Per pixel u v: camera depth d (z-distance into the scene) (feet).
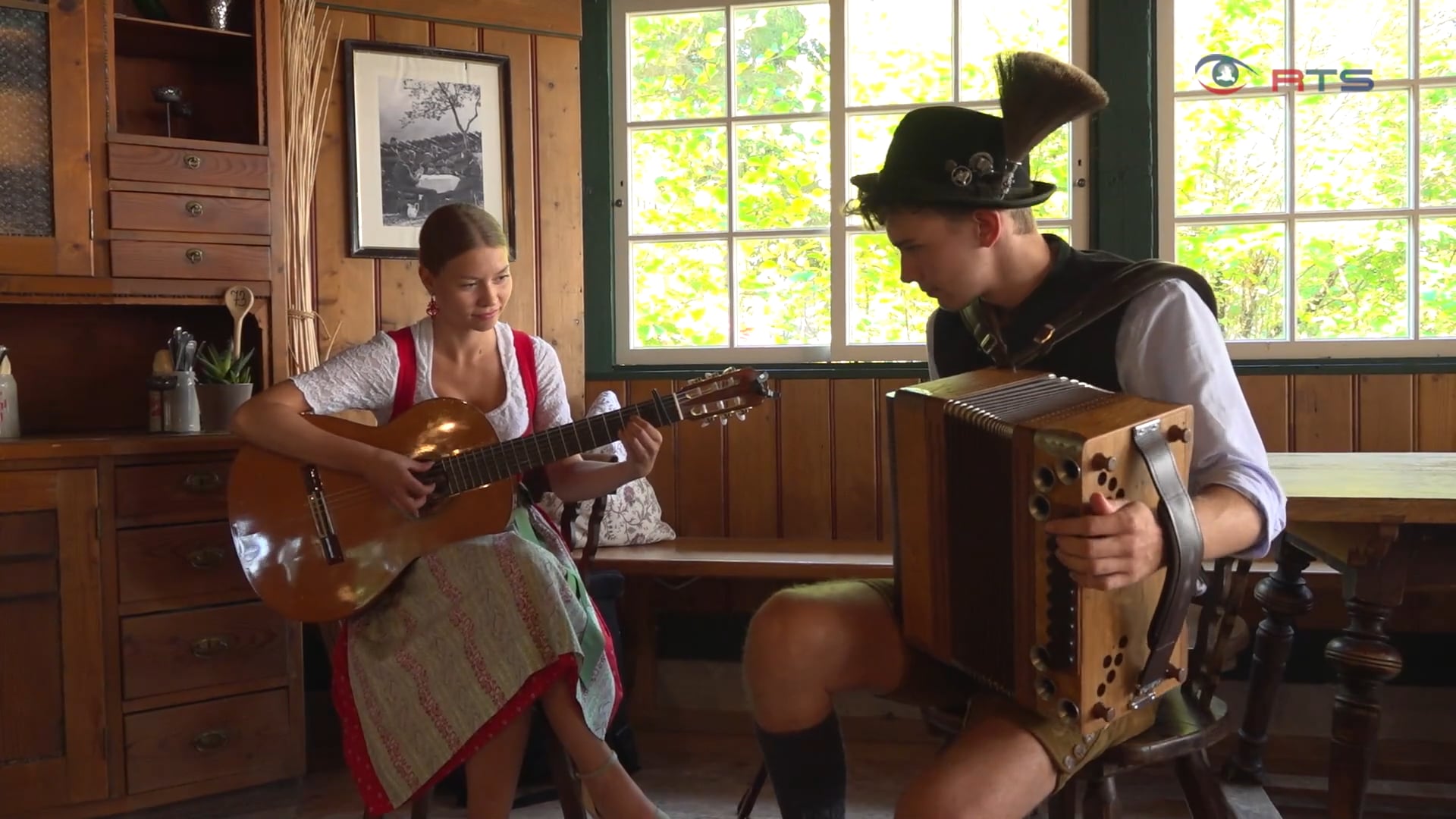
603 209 10.48
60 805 7.52
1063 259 4.87
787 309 10.33
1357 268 9.34
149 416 9.04
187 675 7.91
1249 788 7.79
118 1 9.15
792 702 4.60
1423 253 9.22
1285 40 9.37
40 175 7.88
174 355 8.55
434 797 8.27
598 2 10.44
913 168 4.64
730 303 10.40
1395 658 5.86
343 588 6.48
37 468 7.45
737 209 10.38
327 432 6.66
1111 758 4.43
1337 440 9.08
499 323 7.47
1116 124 9.49
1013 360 4.76
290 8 9.25
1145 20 9.41
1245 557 4.66
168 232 8.25
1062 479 3.81
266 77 8.64
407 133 9.86
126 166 8.08
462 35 10.02
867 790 8.34
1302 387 9.12
